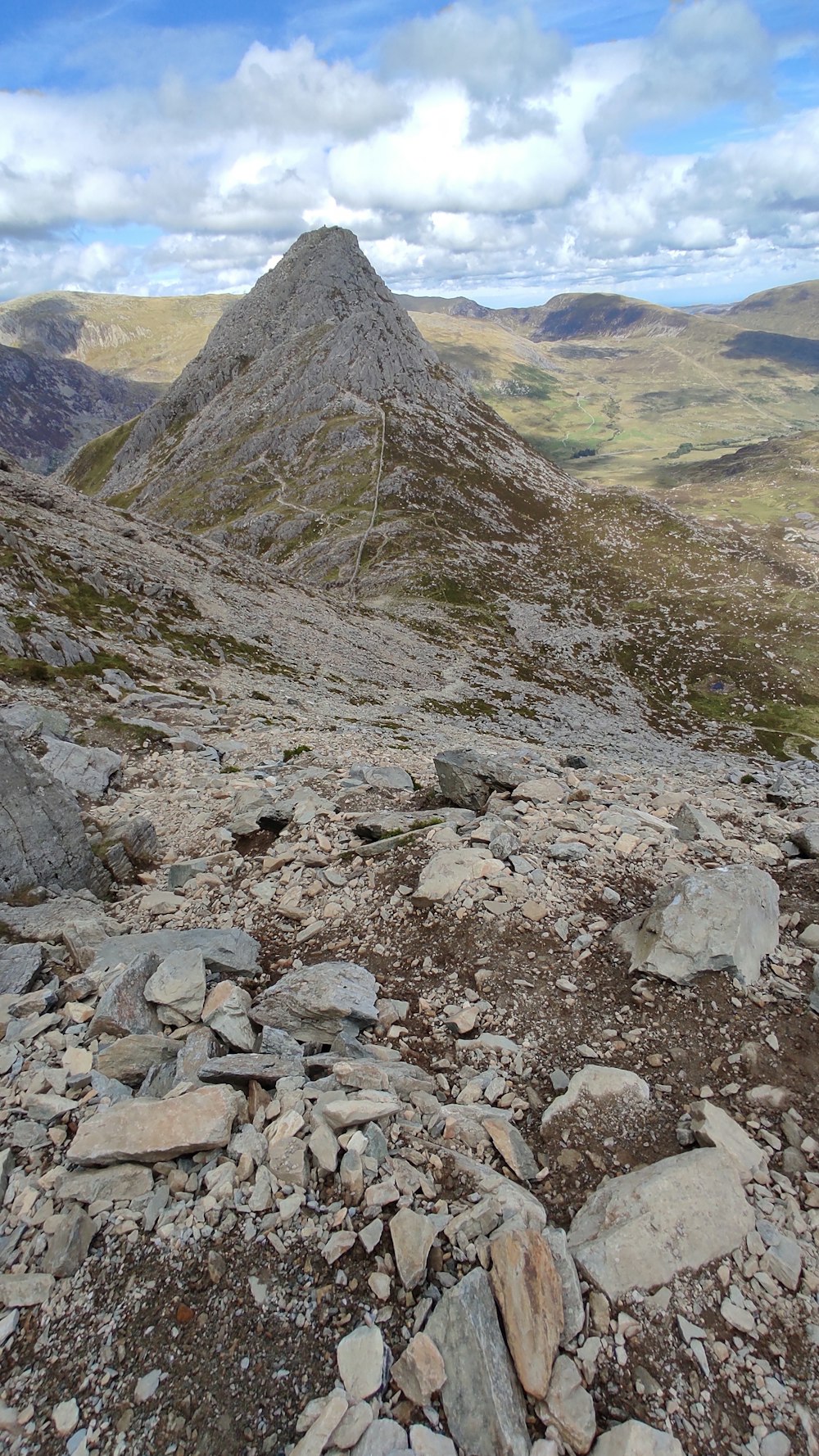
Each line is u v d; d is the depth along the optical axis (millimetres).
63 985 8703
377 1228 5391
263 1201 5574
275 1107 6508
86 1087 6859
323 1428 4137
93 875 13039
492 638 130875
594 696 113188
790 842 12422
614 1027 7898
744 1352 4871
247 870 13141
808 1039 7527
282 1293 4988
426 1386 4414
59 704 28594
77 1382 4441
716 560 178375
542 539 184875
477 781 15055
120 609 58188
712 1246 5453
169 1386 4434
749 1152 6270
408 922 10039
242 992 8570
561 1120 6715
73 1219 5348
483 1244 5312
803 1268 5418
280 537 173500
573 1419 4355
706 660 133500
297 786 17766
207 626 65875
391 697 69875
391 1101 6555
